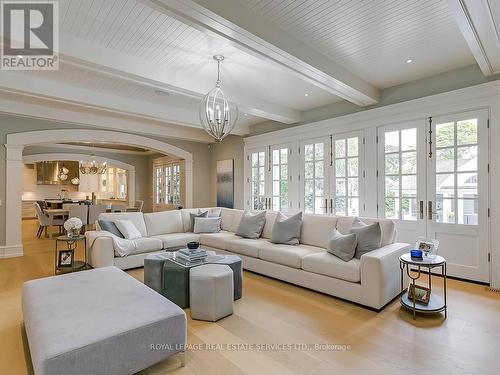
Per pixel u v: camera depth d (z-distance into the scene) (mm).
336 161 4965
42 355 1428
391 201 4285
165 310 1935
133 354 1700
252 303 3012
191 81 3758
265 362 1986
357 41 2992
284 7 2404
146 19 2588
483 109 3484
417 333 2363
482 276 3492
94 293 2176
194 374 1864
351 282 2965
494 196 3402
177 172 8766
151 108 4992
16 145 5062
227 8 2248
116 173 12234
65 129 5656
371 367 1920
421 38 2945
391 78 3980
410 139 4094
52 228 8609
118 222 4473
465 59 3438
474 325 2496
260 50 2738
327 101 4949
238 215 5277
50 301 2016
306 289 3402
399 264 3139
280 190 5957
